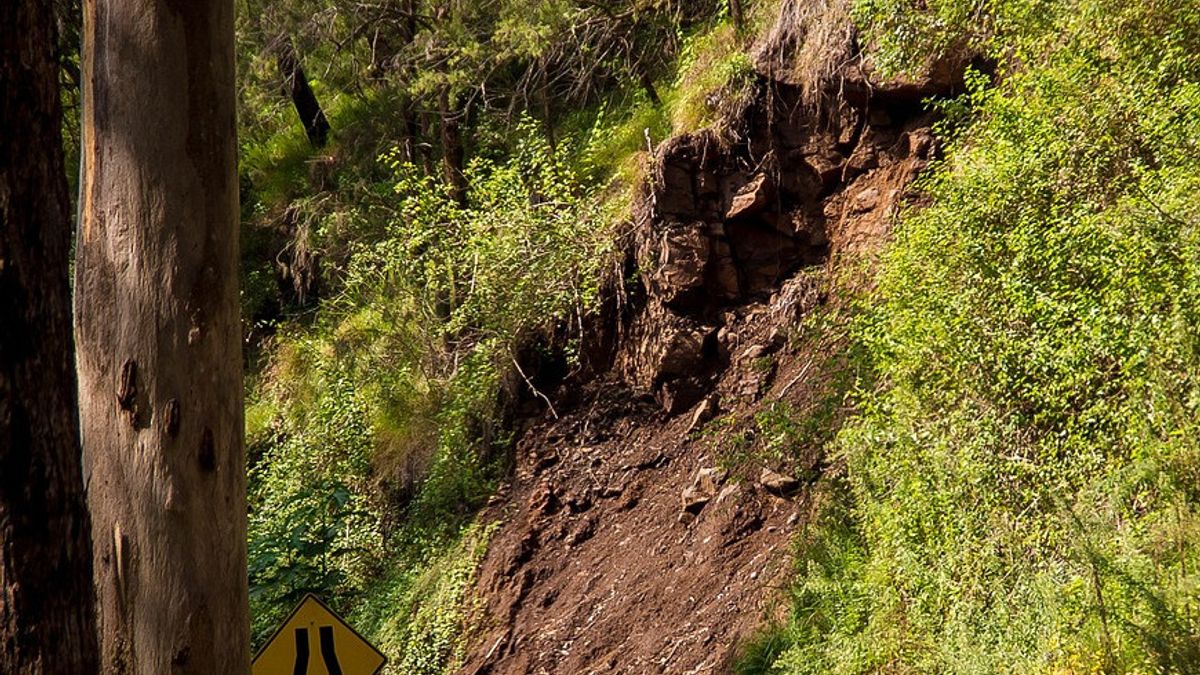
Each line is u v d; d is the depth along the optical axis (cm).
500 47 1677
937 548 872
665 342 1393
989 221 922
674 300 1400
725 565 1145
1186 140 830
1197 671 638
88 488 537
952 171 1095
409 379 1627
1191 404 687
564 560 1334
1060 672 706
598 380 1481
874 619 898
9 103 386
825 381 1209
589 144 1670
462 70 1652
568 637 1225
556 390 1498
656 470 1352
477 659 1283
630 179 1543
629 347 1459
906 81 1276
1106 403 784
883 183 1305
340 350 1773
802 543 1052
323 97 2264
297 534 1210
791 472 1162
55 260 395
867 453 988
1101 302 793
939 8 1201
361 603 1459
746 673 991
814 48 1362
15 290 382
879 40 1261
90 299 544
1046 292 843
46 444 385
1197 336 705
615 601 1225
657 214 1423
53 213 395
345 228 1831
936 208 1011
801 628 980
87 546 401
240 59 1916
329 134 2148
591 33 1784
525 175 1725
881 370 1013
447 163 1738
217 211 554
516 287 1502
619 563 1276
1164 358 720
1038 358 821
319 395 1759
